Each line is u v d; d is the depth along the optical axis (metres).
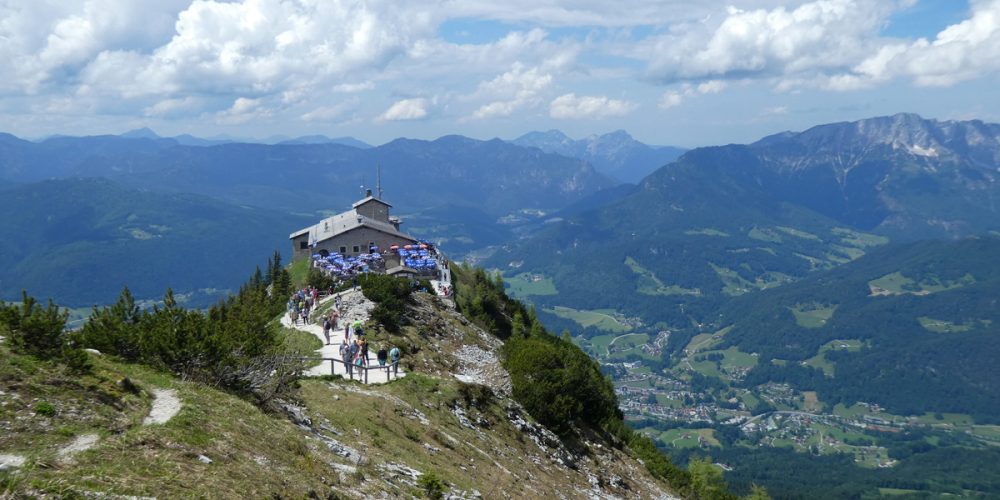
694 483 55.81
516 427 40.50
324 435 23.02
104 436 14.34
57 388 15.92
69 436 13.88
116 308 23.75
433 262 99.81
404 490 20.33
